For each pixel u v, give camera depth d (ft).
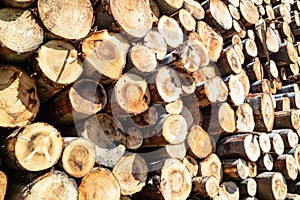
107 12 5.93
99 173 5.17
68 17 4.77
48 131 4.46
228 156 8.60
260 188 8.96
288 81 12.54
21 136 4.24
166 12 7.99
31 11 4.43
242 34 10.62
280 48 12.26
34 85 4.66
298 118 10.71
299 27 14.02
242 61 9.91
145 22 6.41
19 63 4.69
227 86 8.68
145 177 6.43
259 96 9.66
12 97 4.41
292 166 9.77
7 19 4.25
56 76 4.70
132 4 6.27
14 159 4.22
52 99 5.35
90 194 4.97
